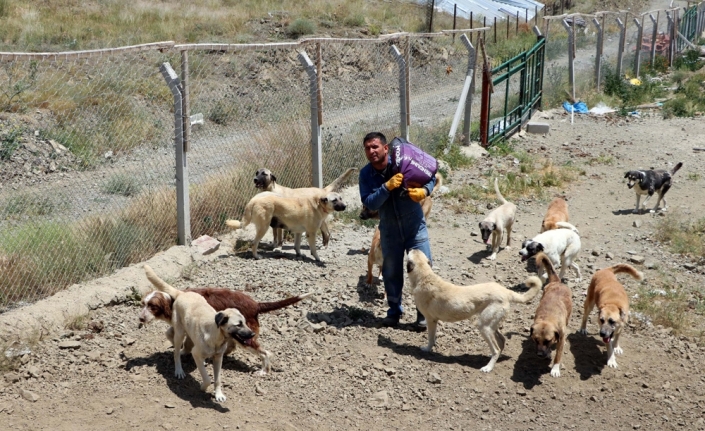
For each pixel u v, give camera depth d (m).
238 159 11.42
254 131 12.06
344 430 5.85
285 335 7.28
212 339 5.82
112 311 7.50
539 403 6.39
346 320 7.74
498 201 12.50
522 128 18.30
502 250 10.23
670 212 12.12
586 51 29.61
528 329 7.70
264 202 9.12
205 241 9.35
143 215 9.21
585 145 16.81
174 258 8.66
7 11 23.17
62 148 13.04
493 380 6.68
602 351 7.32
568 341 7.54
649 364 7.07
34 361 6.38
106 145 13.12
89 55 7.57
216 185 10.37
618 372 6.90
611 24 40.97
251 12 28.91
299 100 15.74
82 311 7.30
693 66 29.36
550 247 8.62
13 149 12.46
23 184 11.77
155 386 6.13
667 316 8.02
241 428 5.67
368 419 6.04
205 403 5.97
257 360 6.81
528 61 18.45
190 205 9.73
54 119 13.70
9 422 5.48
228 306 6.41
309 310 7.85
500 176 13.90
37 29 21.91
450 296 6.78
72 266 7.98
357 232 10.81
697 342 7.57
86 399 5.88
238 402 6.05
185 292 6.30
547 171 14.22
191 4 29.11
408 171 7.34
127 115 13.77
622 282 9.13
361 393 6.39
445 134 15.41
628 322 7.91
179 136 8.77
